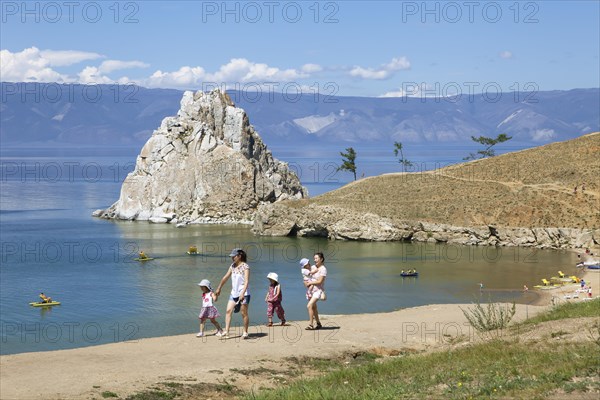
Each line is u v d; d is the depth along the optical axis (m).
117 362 24.98
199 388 22.14
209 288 30.47
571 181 144.00
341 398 19.06
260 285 85.31
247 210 193.38
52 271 101.75
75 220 190.00
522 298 72.62
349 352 28.31
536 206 136.88
